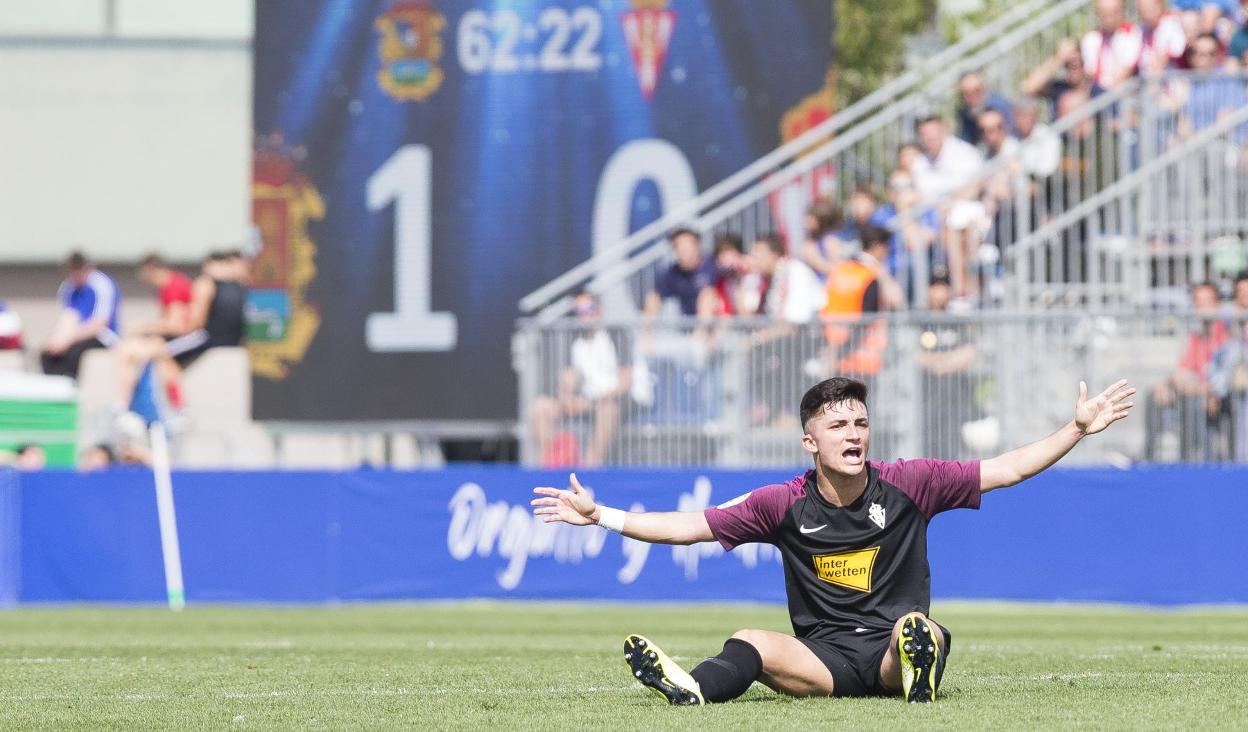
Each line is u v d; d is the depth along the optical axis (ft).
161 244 283.59
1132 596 168.14
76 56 283.59
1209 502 166.50
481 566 183.11
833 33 217.36
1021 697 74.13
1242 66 202.49
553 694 79.77
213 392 280.51
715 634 132.98
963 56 244.01
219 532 188.03
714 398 185.37
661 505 177.17
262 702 78.33
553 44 224.12
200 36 282.77
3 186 284.61
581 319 201.05
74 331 241.35
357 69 228.63
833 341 181.47
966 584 172.24
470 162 226.17
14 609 183.83
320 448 274.16
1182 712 68.08
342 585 185.57
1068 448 70.23
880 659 70.49
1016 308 194.49
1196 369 174.19
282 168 229.66
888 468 71.05
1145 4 201.16
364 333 227.81
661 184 221.46
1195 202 191.83
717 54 219.61
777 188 210.79
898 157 205.36
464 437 229.86
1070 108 203.21
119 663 105.81
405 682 88.22
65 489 190.49
